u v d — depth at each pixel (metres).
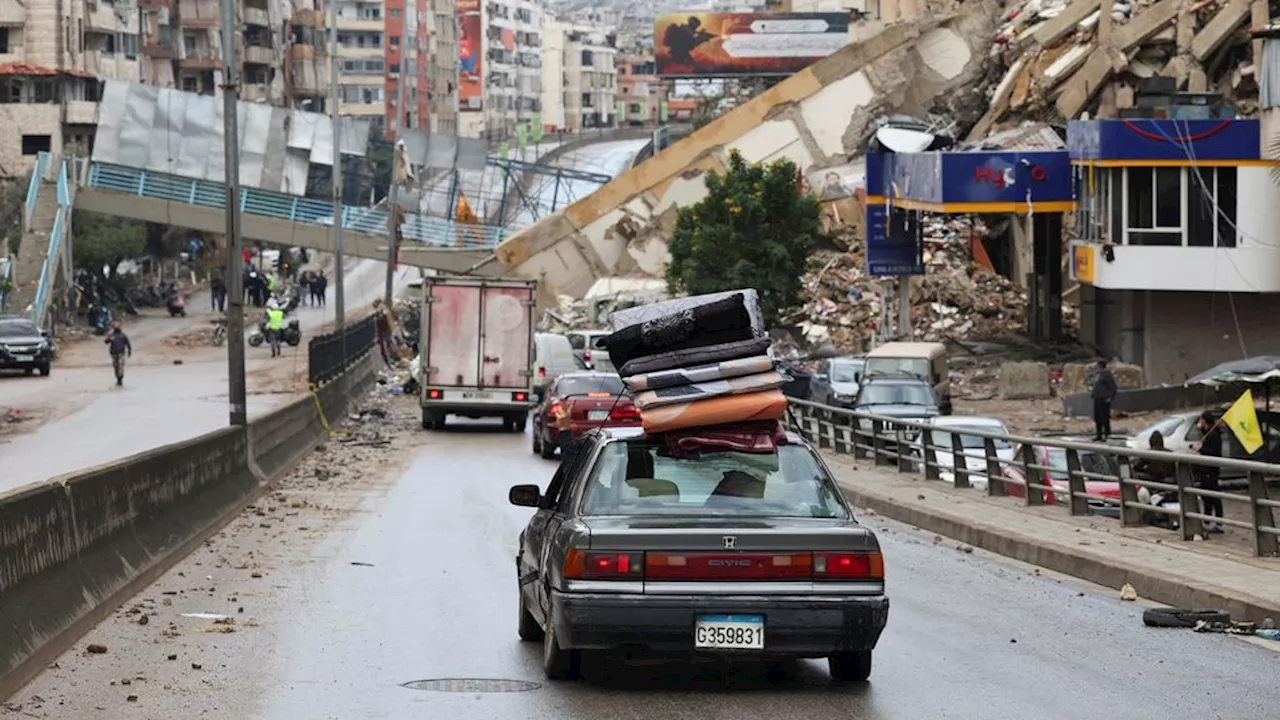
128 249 171.62
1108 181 90.94
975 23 160.25
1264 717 19.14
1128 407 88.50
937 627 26.34
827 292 130.12
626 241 158.50
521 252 158.75
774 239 126.69
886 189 105.25
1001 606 29.02
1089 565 33.25
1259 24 116.25
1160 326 94.12
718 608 19.56
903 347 85.25
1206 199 88.62
